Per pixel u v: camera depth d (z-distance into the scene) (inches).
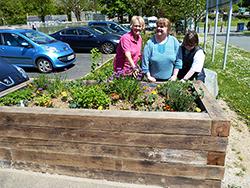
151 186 101.7
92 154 103.0
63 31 553.6
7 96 131.1
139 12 1012.5
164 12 722.8
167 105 112.6
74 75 335.9
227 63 390.0
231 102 212.5
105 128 97.1
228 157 132.8
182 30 850.8
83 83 151.4
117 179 104.8
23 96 131.9
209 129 88.6
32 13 1957.4
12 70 185.3
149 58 144.3
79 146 103.0
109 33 553.9
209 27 1191.6
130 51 149.9
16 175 113.2
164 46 140.5
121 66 158.2
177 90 119.9
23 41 357.1
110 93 129.7
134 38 151.9
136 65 148.3
